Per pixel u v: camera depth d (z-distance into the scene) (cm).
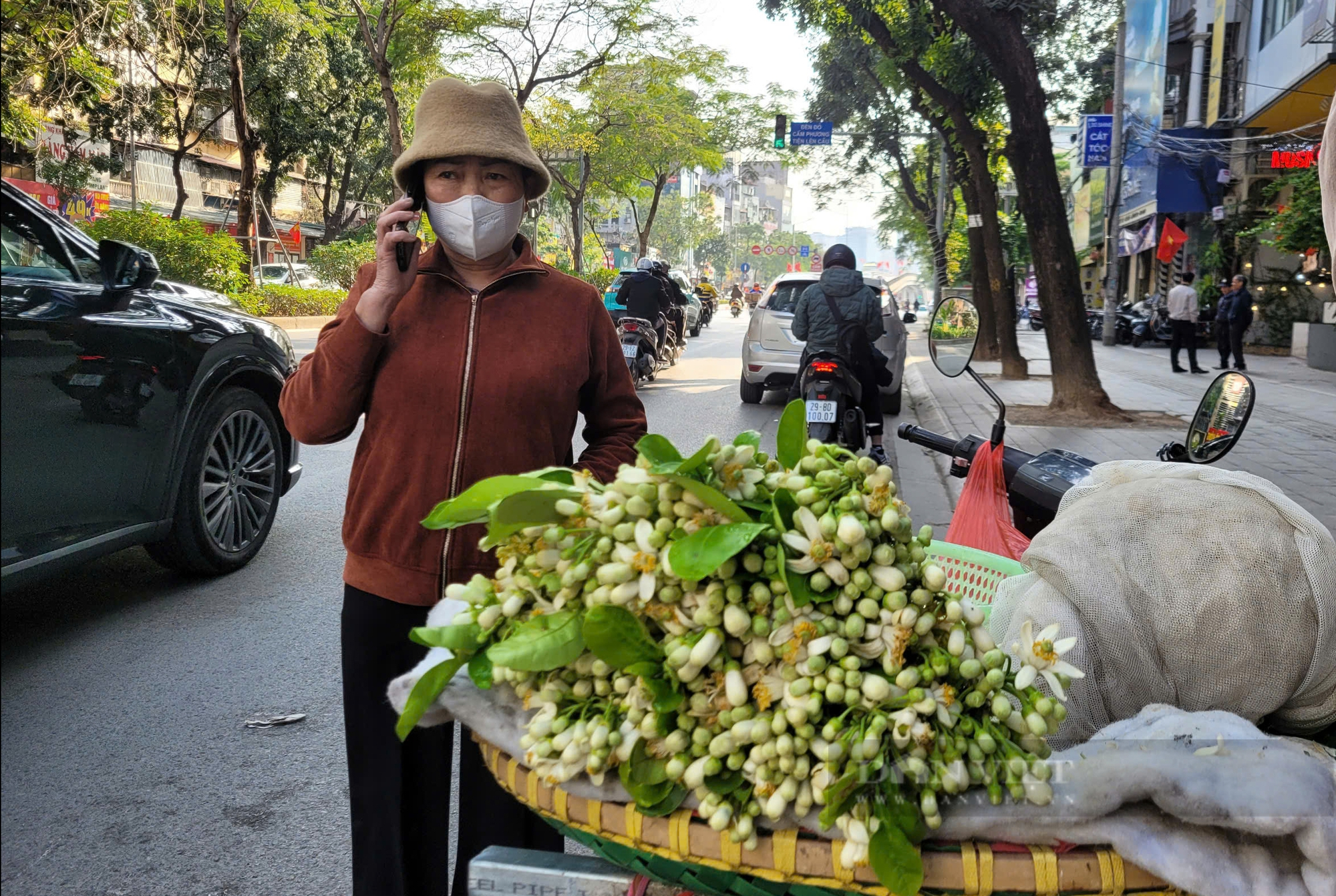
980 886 106
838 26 1608
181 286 459
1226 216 2320
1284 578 138
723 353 2066
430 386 194
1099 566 141
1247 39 2241
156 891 244
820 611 110
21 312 300
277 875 256
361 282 203
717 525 112
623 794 113
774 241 11019
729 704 109
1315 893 107
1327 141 182
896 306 1110
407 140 2781
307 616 434
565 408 203
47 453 315
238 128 2005
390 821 198
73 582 409
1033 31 1883
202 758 310
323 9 2470
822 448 120
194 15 1792
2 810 162
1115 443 935
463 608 151
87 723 316
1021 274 4284
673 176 4131
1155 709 128
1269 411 1159
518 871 124
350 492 202
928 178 3005
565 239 5234
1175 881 105
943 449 304
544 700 120
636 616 114
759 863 108
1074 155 4197
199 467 451
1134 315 2620
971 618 113
